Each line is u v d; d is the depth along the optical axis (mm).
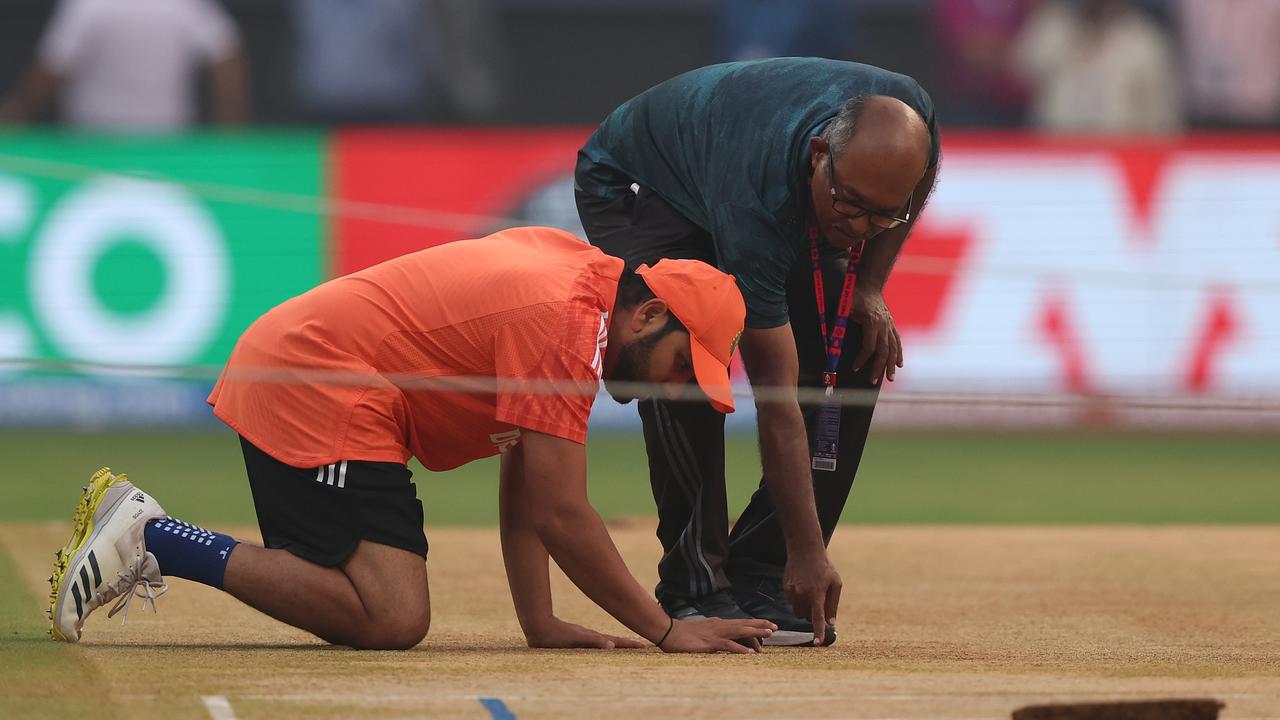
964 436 42438
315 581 13508
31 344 40250
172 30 43281
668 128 14781
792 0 45375
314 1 46188
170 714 10508
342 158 41688
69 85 43156
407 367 13805
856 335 15477
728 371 13586
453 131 47750
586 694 11289
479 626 15789
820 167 13422
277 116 47125
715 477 14938
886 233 15312
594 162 15547
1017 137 42875
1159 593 18578
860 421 15523
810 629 14914
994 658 13617
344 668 12391
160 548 13617
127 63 43094
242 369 14062
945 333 42625
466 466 36125
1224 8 48000
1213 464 37406
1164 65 47406
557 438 13242
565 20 48531
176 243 40938
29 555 20281
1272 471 36250
